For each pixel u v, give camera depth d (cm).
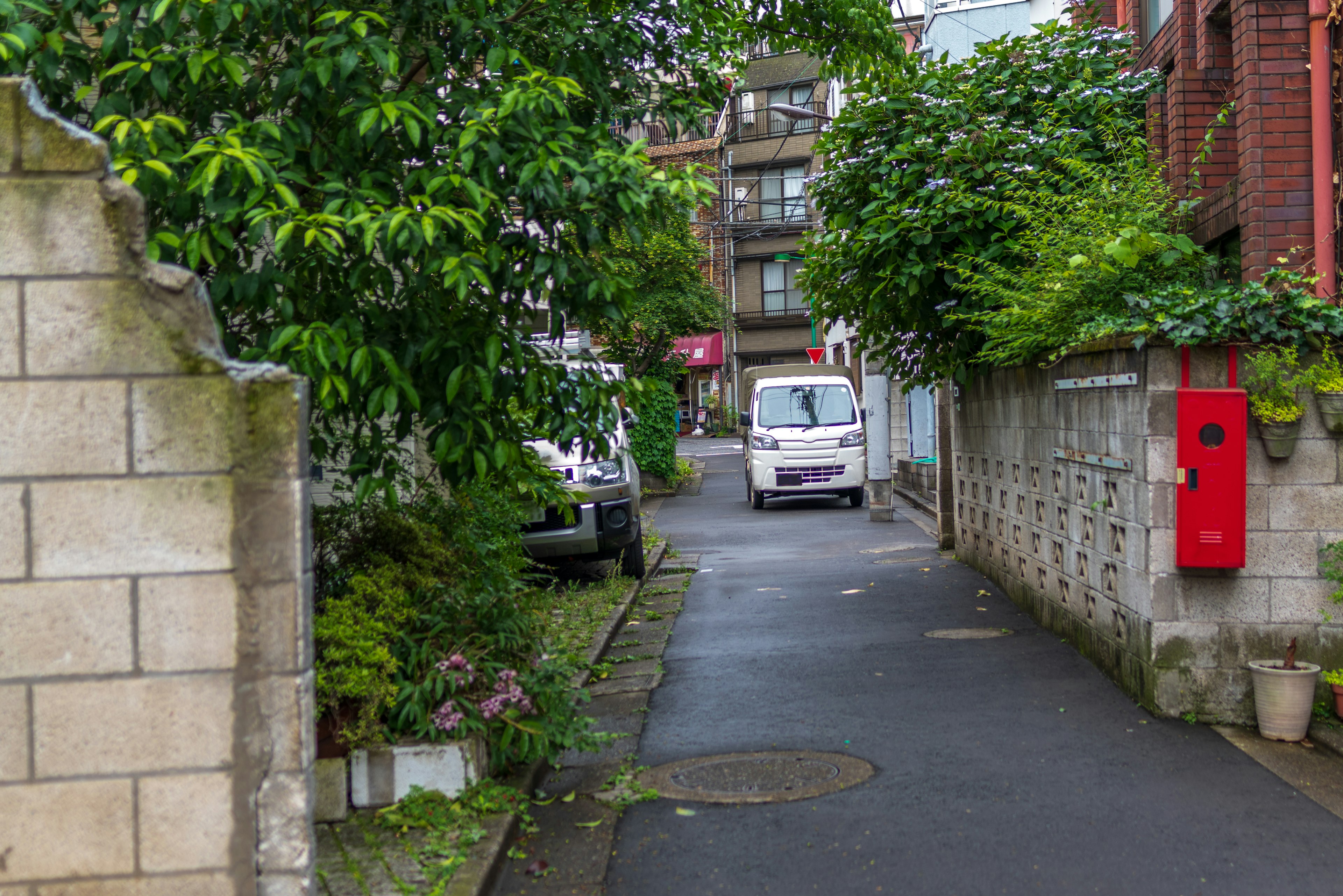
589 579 1291
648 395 569
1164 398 609
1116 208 823
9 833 285
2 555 284
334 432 548
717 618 1026
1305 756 548
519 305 528
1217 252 899
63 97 513
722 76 709
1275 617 602
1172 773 525
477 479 519
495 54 514
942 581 1151
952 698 679
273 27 509
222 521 288
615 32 623
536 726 524
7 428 284
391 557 604
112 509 286
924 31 2017
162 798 287
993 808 487
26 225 284
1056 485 835
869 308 1099
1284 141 780
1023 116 1027
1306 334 593
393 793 491
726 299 3294
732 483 3003
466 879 411
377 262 505
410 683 512
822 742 602
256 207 463
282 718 290
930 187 976
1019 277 888
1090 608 748
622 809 511
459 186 480
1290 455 595
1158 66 1003
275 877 289
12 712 284
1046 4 1880
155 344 287
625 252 2255
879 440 1884
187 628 288
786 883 418
